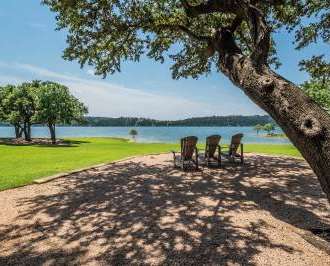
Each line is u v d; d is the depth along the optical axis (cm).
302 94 536
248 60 616
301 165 1452
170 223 666
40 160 1708
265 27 594
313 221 676
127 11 1151
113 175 1220
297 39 1209
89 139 5594
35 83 5344
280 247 543
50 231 627
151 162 1580
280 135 9838
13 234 614
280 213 735
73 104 4903
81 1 1067
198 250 532
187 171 1305
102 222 676
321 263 486
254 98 594
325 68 1170
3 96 5269
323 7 1096
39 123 4684
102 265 485
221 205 802
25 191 955
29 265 486
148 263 488
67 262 495
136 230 627
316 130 493
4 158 1820
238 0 665
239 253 520
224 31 737
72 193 930
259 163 1509
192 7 838
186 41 1455
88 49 1261
